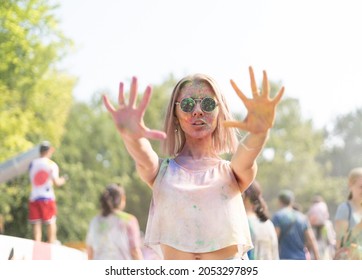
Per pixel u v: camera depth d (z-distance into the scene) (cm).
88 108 5891
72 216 3288
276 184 7356
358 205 793
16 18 2116
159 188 433
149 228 438
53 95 2675
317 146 7612
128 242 963
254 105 399
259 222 876
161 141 464
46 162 1391
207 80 452
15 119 2358
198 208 421
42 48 2298
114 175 5809
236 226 422
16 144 2334
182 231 420
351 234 744
